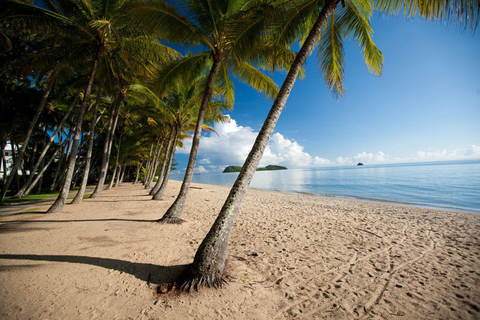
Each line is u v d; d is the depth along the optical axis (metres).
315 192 21.47
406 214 8.76
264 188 27.53
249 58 6.33
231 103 9.16
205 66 8.12
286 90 3.37
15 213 7.80
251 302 2.57
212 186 29.20
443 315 2.39
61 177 20.47
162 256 3.88
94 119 10.34
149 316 2.24
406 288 2.99
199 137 6.86
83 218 6.99
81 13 8.03
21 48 10.18
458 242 5.08
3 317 2.14
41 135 16.98
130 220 6.75
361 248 4.64
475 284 3.08
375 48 5.50
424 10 3.39
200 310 2.36
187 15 6.07
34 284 2.80
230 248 4.55
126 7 5.67
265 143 3.29
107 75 10.17
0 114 12.25
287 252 4.34
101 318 2.19
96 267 3.35
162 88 7.70
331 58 5.74
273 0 4.76
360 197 16.73
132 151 23.11
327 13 3.87
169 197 13.65
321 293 2.84
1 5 6.57
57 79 10.89
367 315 2.38
